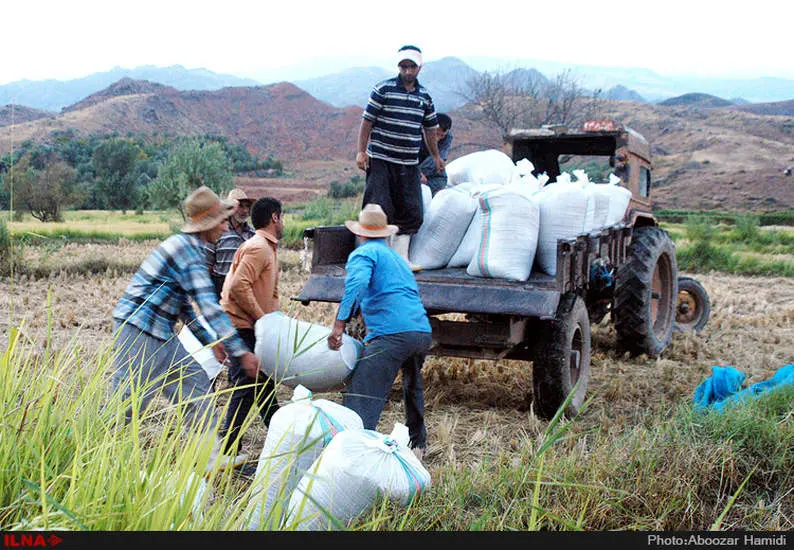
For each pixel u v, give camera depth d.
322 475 3.27
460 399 6.12
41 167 68.56
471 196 6.22
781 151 96.81
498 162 7.50
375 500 3.34
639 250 7.32
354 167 126.50
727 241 25.11
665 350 8.00
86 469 2.52
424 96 6.02
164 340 4.10
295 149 146.00
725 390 5.61
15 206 29.66
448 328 5.57
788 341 8.92
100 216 37.12
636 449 4.14
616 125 7.93
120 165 54.66
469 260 6.04
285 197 76.19
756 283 15.66
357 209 21.48
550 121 54.88
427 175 7.18
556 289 5.29
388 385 4.54
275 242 4.89
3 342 7.46
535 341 5.78
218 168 38.59
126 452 2.71
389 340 4.54
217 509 2.58
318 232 5.90
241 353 4.04
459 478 3.84
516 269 5.52
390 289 4.59
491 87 56.41
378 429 5.38
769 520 3.69
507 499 3.68
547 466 3.94
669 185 86.94
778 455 4.30
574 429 5.24
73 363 3.23
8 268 12.85
